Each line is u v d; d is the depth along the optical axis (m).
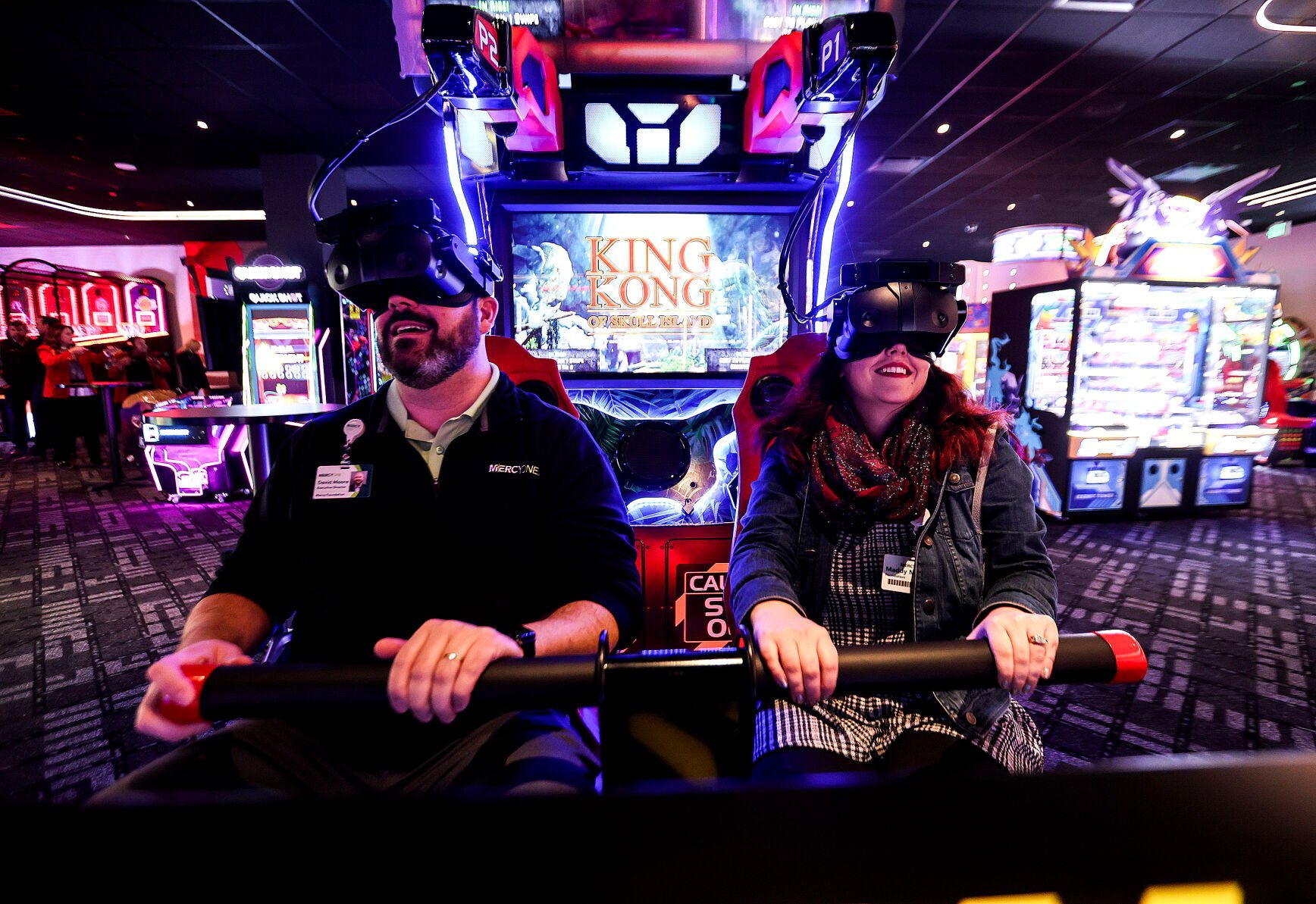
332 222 0.89
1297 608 3.13
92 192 7.67
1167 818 0.30
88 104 5.23
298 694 0.53
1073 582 3.54
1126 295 4.79
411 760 0.91
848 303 1.02
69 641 2.74
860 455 1.08
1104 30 4.16
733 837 0.29
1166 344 4.97
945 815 0.30
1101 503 4.97
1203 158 6.66
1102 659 0.61
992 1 3.84
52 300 9.91
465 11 1.12
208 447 5.68
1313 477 7.03
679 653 0.55
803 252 1.93
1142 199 4.80
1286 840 0.30
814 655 0.60
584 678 0.54
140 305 10.73
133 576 3.63
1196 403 5.07
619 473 1.90
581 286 1.92
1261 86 4.98
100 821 0.28
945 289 1.01
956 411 1.09
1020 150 6.45
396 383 1.10
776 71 1.50
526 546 1.07
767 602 0.89
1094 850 0.30
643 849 0.29
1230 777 0.30
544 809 0.29
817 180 1.51
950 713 0.98
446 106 1.52
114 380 7.79
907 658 0.60
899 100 5.23
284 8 3.88
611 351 1.95
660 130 1.74
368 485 1.05
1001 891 0.30
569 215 1.89
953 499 1.07
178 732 0.59
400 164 6.63
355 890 0.28
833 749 0.93
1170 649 2.68
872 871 0.29
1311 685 2.36
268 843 0.28
